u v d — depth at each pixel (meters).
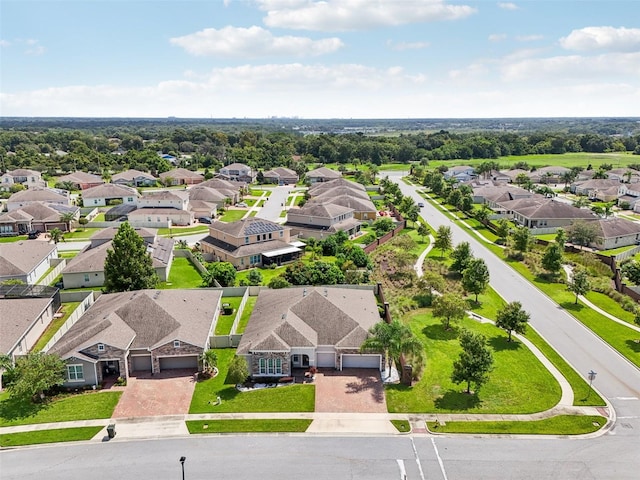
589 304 69.81
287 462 37.00
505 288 76.25
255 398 45.66
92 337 49.12
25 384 42.50
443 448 38.62
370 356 51.09
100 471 36.12
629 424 41.84
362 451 38.25
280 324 51.50
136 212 117.75
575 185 164.25
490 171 192.50
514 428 41.09
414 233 111.50
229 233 88.50
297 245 93.94
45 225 109.69
